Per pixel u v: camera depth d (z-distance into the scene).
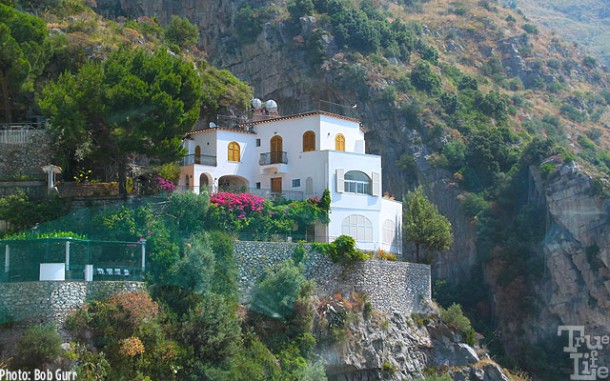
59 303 60.53
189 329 63.19
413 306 83.75
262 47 146.75
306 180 86.31
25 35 86.00
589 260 114.56
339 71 138.75
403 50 148.75
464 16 182.12
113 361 58.66
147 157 77.31
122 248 67.56
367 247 85.38
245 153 89.38
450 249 124.06
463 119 136.38
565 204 117.50
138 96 72.06
